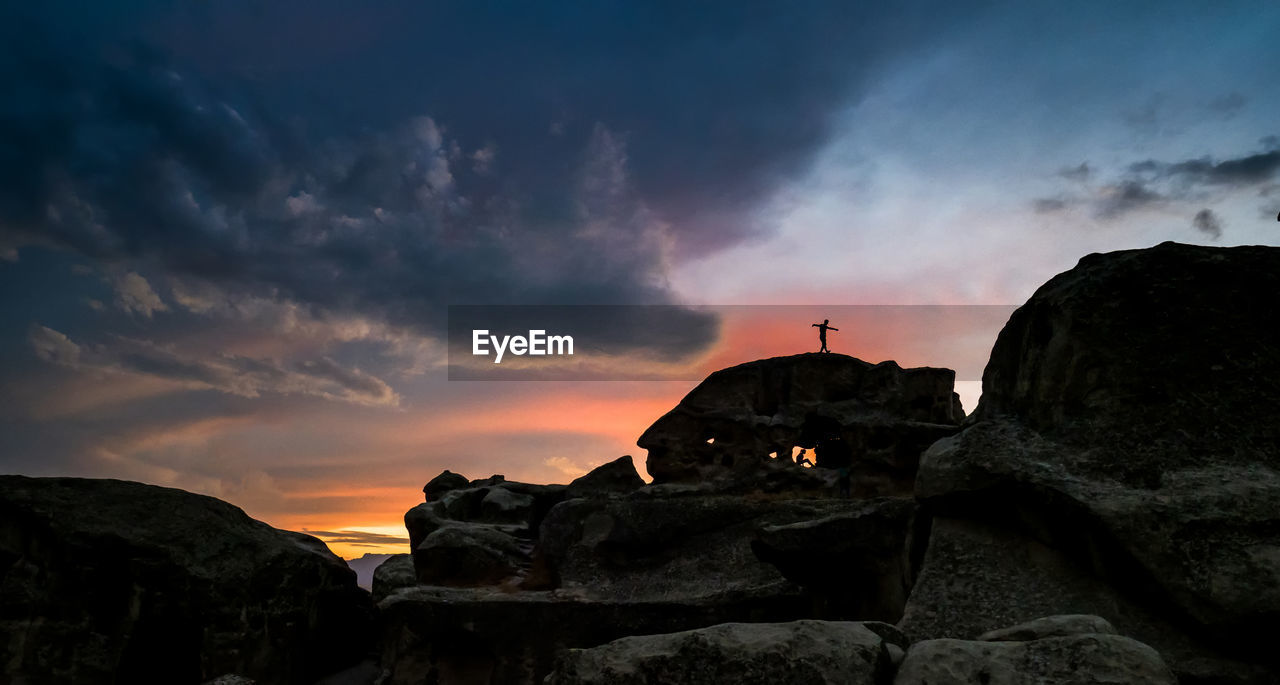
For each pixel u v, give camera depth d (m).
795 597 18.23
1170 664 7.84
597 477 25.75
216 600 22.38
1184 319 9.80
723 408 24.70
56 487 22.95
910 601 9.67
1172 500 8.45
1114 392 9.70
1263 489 8.23
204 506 24.41
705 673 6.74
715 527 21.31
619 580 21.06
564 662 7.27
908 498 14.95
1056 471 9.39
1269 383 9.23
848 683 6.50
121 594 22.12
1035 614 8.86
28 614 21.25
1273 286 9.76
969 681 6.20
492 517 27.75
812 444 25.20
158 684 22.36
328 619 26.38
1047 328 10.74
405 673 21.31
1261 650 7.59
